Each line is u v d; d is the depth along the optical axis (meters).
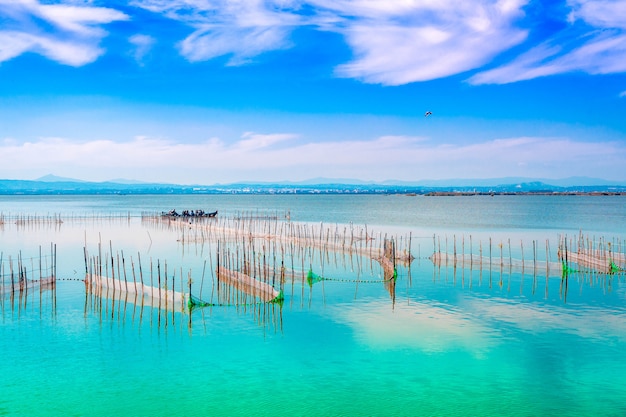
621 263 69.50
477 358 35.75
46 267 73.19
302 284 60.22
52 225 144.88
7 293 53.75
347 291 56.22
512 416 28.06
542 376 32.78
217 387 31.64
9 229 132.25
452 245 100.94
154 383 32.19
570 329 41.81
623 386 31.39
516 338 39.66
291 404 29.55
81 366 34.69
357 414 28.48
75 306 48.97
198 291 56.72
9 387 31.70
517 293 54.75
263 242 106.25
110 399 30.22
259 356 36.34
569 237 112.62
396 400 29.91
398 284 59.84
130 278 65.44
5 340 39.47
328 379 32.66
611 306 49.03
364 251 85.31
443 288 57.47
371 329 42.09
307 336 40.38
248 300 51.84
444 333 41.03
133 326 42.81
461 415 28.22
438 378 32.66
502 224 152.12
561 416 28.05
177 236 117.25
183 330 41.81
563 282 60.19
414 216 196.75
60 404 29.66
